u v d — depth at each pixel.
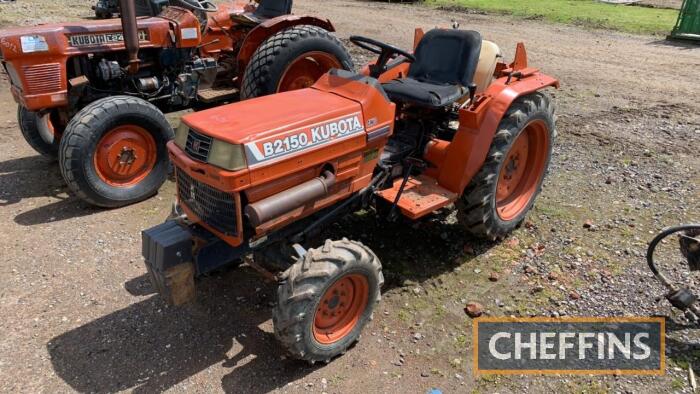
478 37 4.05
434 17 15.29
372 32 12.59
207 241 2.98
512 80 4.06
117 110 4.68
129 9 5.01
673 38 12.40
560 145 6.11
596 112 7.20
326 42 5.59
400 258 4.07
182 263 2.89
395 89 3.89
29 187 5.23
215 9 6.68
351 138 3.16
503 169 4.24
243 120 2.93
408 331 3.35
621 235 4.32
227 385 2.93
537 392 2.92
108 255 4.10
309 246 4.14
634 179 5.28
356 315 3.18
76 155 4.53
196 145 2.85
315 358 2.98
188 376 2.99
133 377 2.98
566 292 3.68
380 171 3.72
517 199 4.44
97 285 3.74
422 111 4.10
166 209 4.89
